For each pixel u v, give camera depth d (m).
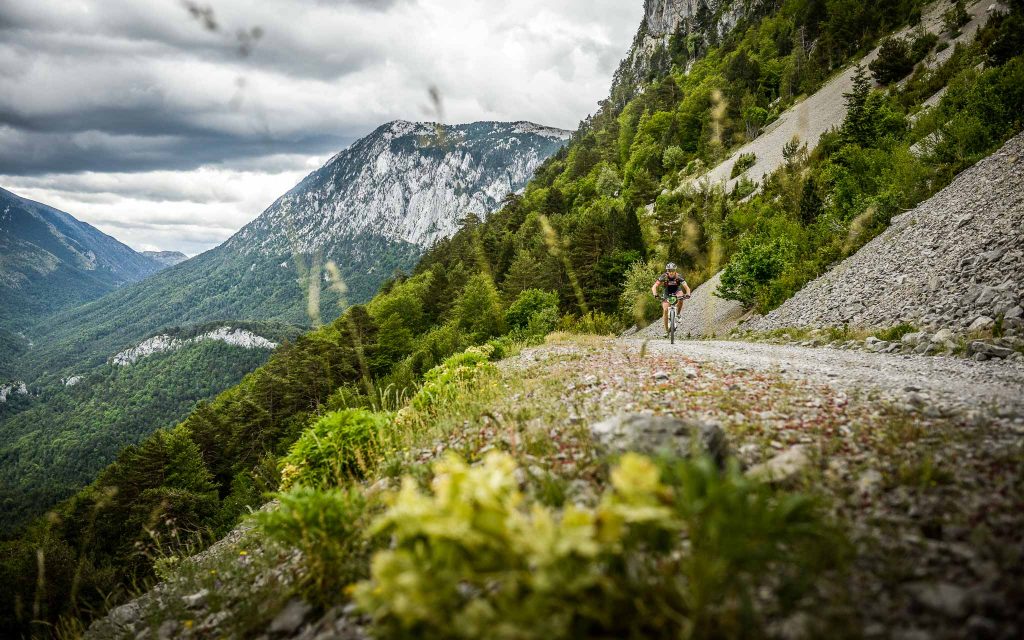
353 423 6.18
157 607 4.26
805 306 16.52
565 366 8.80
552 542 1.81
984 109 19.16
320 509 3.42
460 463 2.26
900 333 10.38
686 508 1.96
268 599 3.55
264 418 42.00
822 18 90.75
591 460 3.82
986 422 3.97
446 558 1.96
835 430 4.17
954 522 2.57
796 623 2.02
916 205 18.11
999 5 42.22
